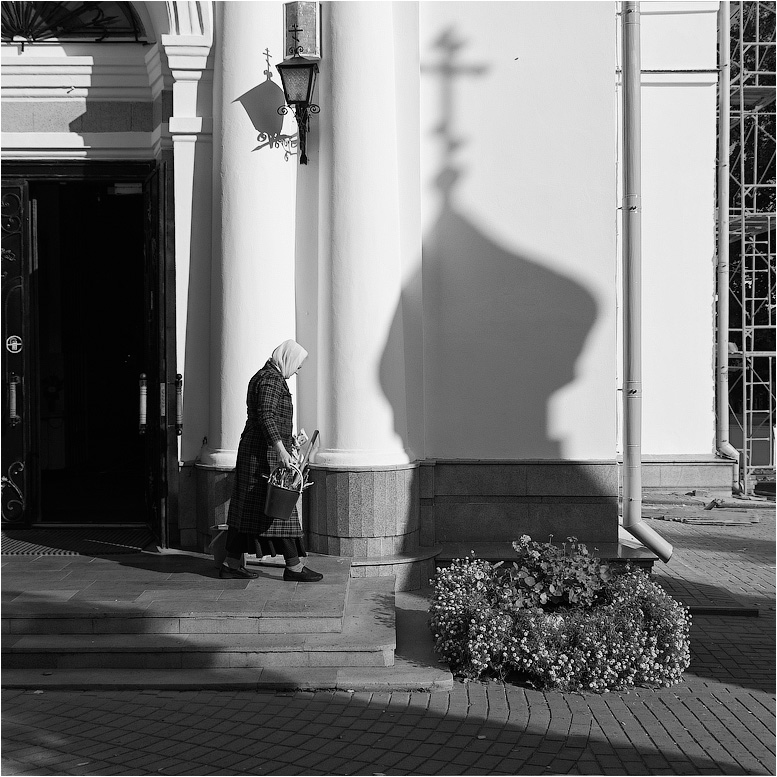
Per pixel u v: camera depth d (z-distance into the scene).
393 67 7.21
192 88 7.32
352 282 6.98
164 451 7.34
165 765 4.16
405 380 7.38
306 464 6.27
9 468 8.12
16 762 4.17
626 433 7.13
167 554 7.09
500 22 7.36
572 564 5.71
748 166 19.05
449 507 7.47
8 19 7.79
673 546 9.54
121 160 7.93
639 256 7.09
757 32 14.63
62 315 11.38
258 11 6.98
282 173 7.11
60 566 6.65
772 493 13.36
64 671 5.30
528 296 7.43
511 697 5.11
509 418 7.46
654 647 5.34
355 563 6.82
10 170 8.00
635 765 4.23
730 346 14.53
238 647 5.35
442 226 7.46
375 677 5.21
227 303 7.03
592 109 7.35
